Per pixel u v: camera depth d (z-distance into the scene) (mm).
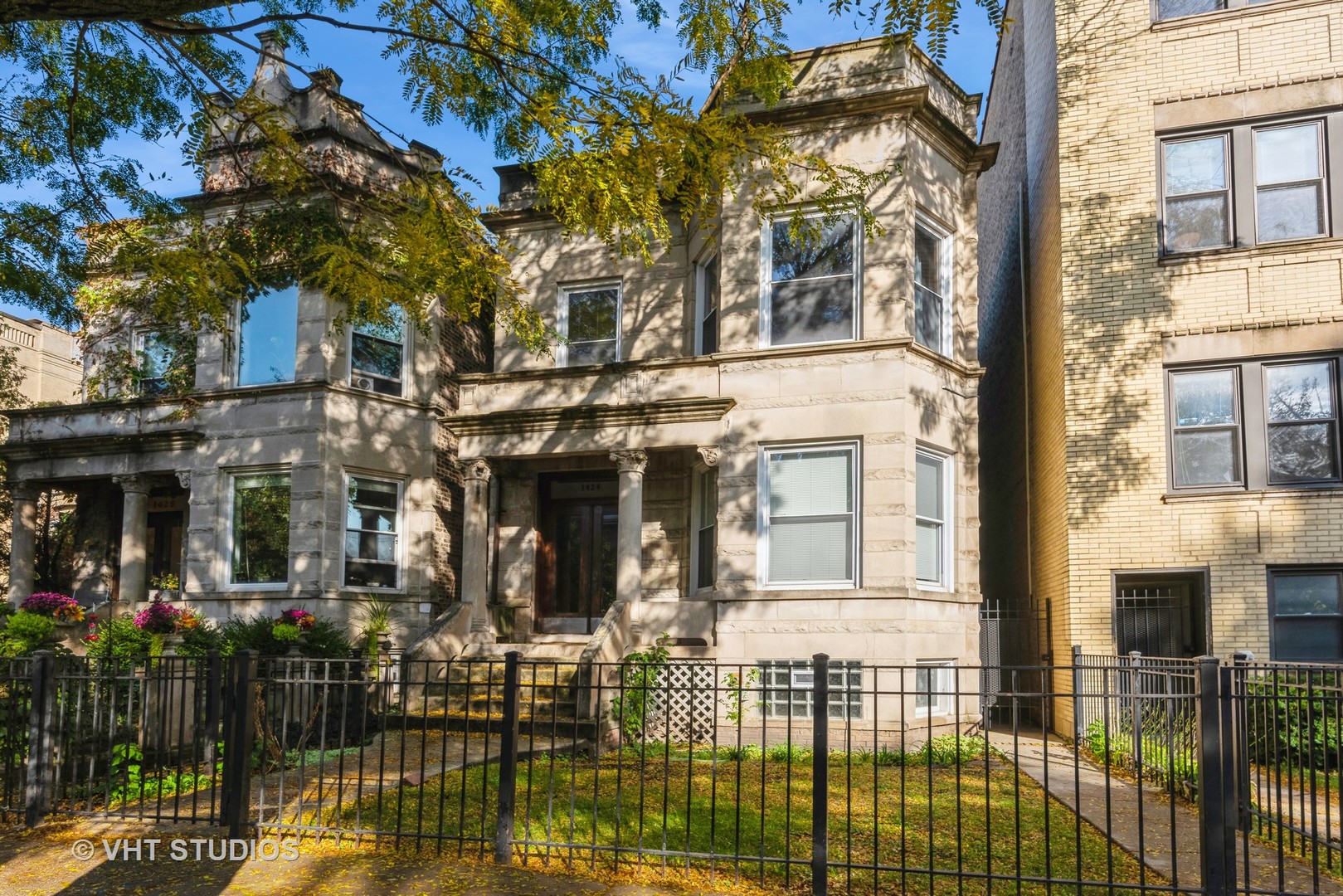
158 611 13688
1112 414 14297
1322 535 13164
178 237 12656
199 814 8570
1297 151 13953
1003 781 10625
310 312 16922
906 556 13555
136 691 10578
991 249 23281
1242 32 14219
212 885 6797
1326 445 13438
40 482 18875
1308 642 13242
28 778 8344
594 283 17375
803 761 11945
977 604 15000
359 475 17266
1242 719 8109
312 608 16234
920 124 14586
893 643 13406
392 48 8922
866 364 14000
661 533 16516
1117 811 9078
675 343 16672
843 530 14062
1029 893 6641
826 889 6508
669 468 16594
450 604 18375
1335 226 13625
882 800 9422
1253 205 14039
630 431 15102
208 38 9961
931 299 15070
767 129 9414
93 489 19844
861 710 13445
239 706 7930
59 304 10883
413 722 13852
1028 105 18375
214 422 17297
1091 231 14703
